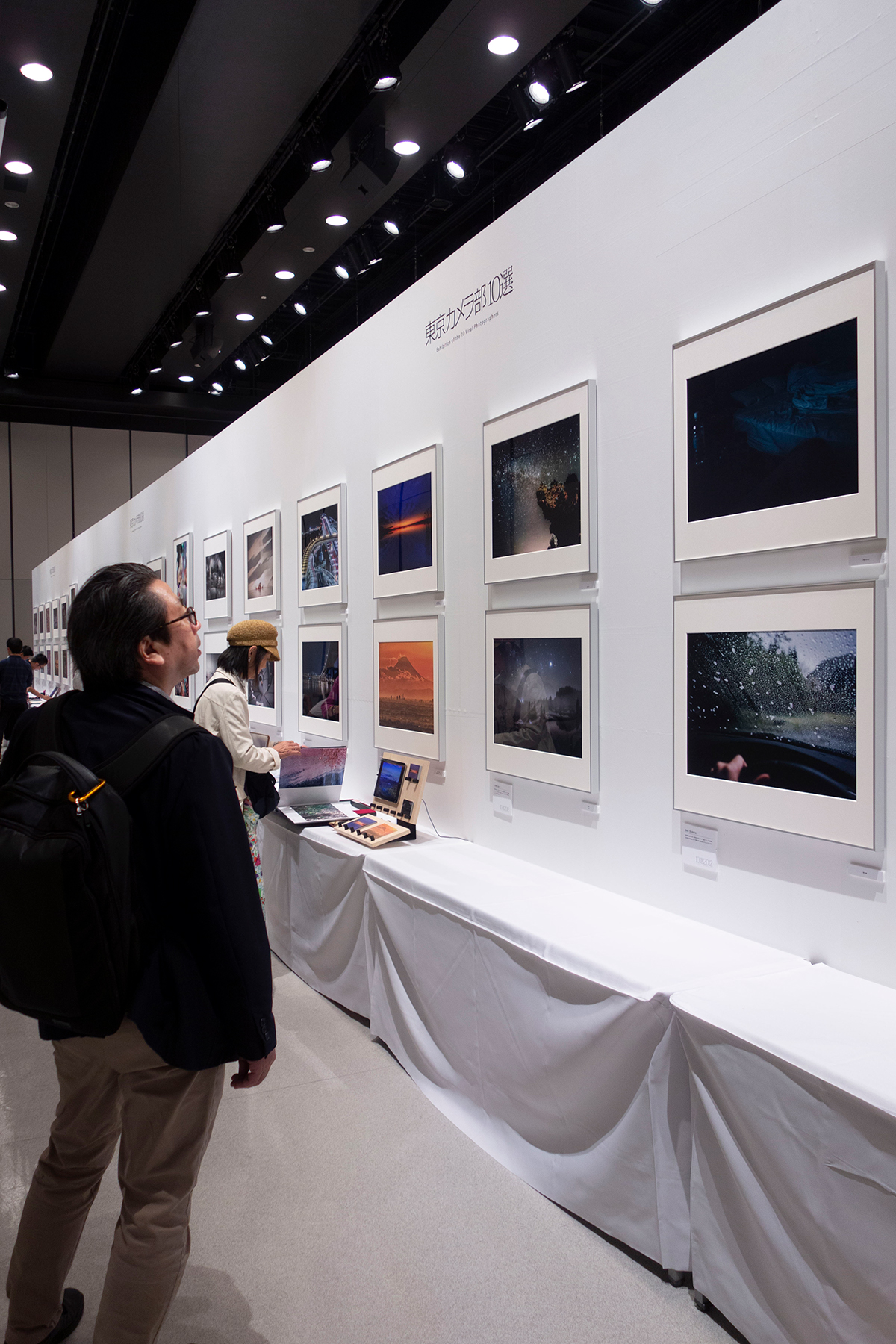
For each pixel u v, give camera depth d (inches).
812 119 71.1
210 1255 74.2
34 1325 58.6
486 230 115.7
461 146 228.7
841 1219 52.4
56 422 514.3
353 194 236.1
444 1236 76.2
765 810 75.0
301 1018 125.3
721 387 78.4
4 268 300.5
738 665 77.5
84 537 422.0
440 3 161.9
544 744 104.3
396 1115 97.8
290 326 400.8
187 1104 52.3
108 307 330.0
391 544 139.6
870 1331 51.3
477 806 121.3
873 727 66.1
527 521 106.2
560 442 100.0
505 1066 86.4
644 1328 64.5
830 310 68.2
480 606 118.9
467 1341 63.8
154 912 50.3
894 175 64.9
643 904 91.1
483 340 116.7
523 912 88.4
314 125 207.0
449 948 95.5
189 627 57.2
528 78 186.2
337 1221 78.6
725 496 78.2
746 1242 60.4
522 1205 80.6
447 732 128.1
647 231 88.5
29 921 46.6
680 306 84.8
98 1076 54.6
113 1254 51.4
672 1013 65.7
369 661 152.8
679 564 85.6
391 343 142.1
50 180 249.1
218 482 236.1
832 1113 52.7
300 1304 68.0
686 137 83.6
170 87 187.9
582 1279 70.3
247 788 135.0
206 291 293.9
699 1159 64.5
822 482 69.3
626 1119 70.7
